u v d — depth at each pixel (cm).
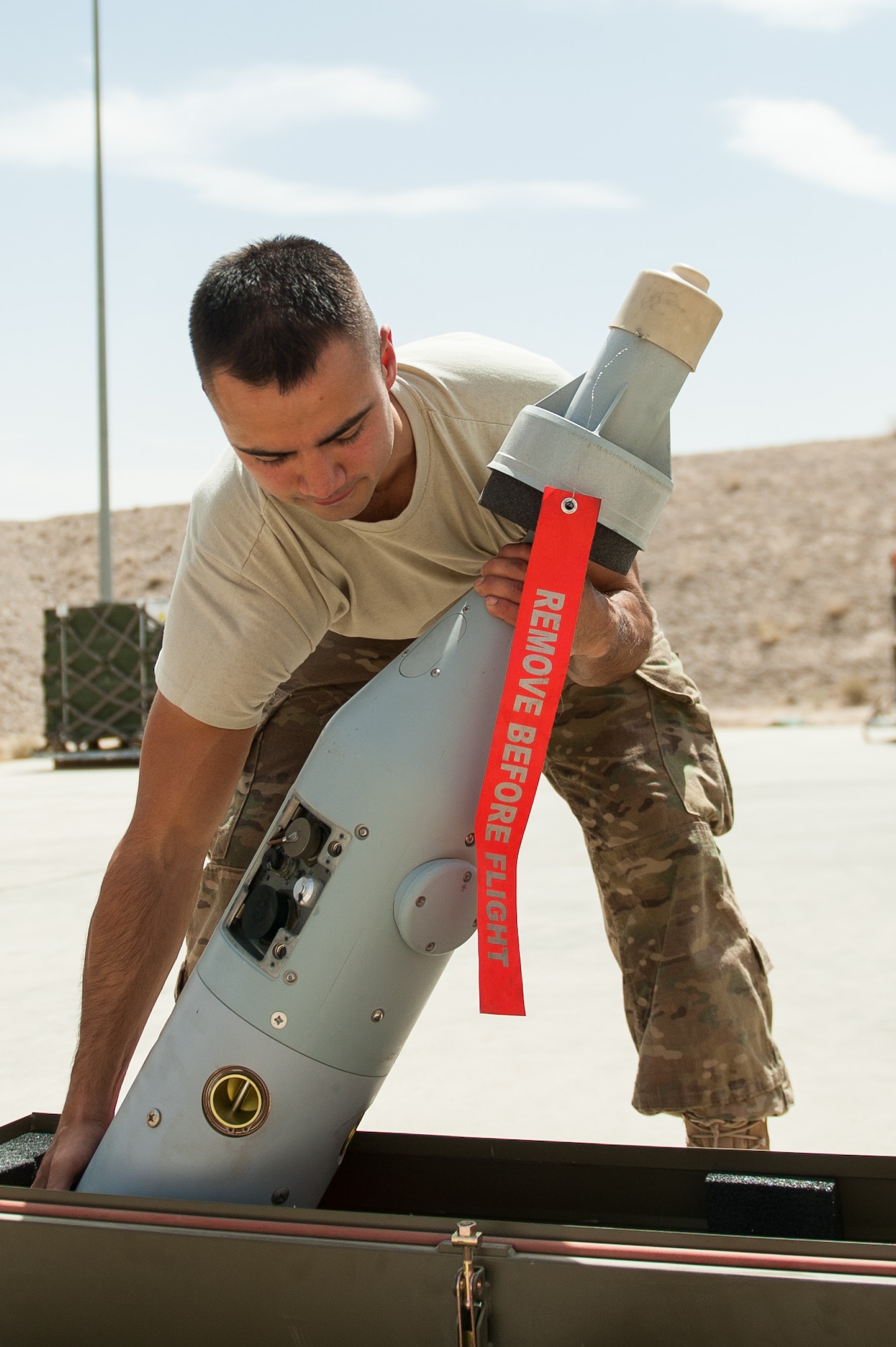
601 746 196
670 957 187
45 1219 129
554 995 358
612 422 153
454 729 150
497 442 181
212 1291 123
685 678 208
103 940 168
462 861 149
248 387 137
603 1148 154
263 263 139
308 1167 151
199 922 210
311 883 147
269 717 214
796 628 2692
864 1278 107
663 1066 184
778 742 1504
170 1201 128
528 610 142
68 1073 291
